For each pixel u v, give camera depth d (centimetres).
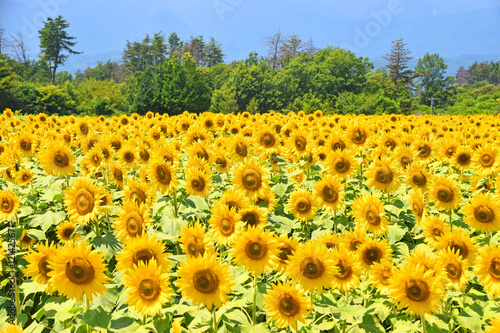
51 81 15588
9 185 709
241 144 802
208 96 10100
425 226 531
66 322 417
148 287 352
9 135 1215
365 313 417
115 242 489
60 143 663
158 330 363
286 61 18838
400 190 746
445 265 430
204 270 357
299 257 384
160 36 19962
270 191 617
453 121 2108
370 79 14988
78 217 486
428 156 926
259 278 499
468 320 399
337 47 16112
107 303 397
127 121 1702
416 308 361
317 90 13850
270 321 405
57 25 15388
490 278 419
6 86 8250
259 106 11306
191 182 589
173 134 1338
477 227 534
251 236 385
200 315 383
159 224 551
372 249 473
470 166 845
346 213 700
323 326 394
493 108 8825
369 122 1808
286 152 833
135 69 19800
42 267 401
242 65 11769
